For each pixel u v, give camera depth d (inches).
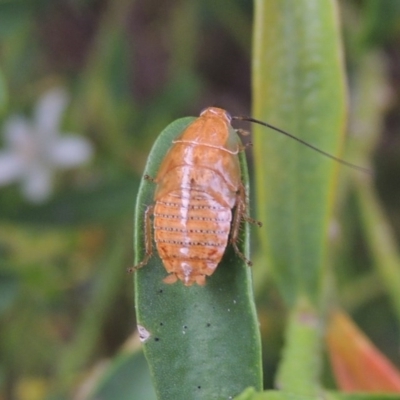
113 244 5.3
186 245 3.6
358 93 5.0
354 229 5.3
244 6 5.6
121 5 5.7
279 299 5.0
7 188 5.3
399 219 5.7
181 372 3.5
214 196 3.6
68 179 5.5
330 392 3.8
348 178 4.8
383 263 4.7
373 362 4.0
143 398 4.1
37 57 6.1
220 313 3.5
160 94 5.9
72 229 5.2
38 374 5.3
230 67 6.5
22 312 5.2
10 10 5.2
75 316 5.4
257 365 3.5
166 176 3.7
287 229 4.0
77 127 5.4
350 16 5.3
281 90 3.9
